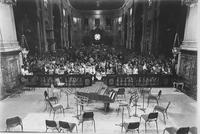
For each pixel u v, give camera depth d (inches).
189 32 403.2
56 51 564.1
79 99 304.3
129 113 300.2
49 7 556.4
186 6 417.4
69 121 283.4
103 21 607.2
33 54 498.6
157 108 290.7
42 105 347.6
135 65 487.8
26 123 275.9
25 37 475.2
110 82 458.3
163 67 472.1
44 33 529.3
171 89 442.0
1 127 263.4
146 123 278.1
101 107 339.0
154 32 500.4
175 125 268.5
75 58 544.7
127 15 573.3
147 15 519.5
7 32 411.5
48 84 458.0
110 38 606.5
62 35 590.9
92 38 606.9
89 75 453.7
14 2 428.8
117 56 545.6
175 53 451.5
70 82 452.1
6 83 398.3
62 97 390.9
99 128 261.4
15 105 348.2
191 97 382.3
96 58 545.3
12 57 426.9
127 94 401.7
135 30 554.9
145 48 532.4
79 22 602.2
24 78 453.1
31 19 482.9
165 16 468.8
